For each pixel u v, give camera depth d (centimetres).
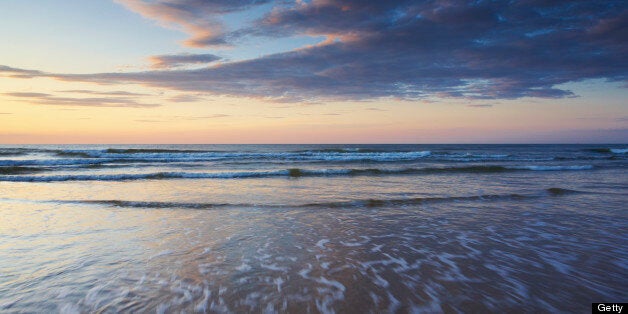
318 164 2588
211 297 375
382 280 426
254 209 882
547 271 457
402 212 862
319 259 507
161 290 393
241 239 612
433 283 416
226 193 1156
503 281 421
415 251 548
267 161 2816
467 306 354
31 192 1164
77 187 1296
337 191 1216
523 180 1612
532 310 346
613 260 502
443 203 986
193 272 451
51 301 363
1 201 967
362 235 646
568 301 366
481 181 1564
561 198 1081
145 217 784
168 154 3083
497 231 678
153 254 525
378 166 2425
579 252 541
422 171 2023
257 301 366
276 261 498
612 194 1167
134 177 1602
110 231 660
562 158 3634
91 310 344
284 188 1290
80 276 434
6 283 409
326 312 341
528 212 865
